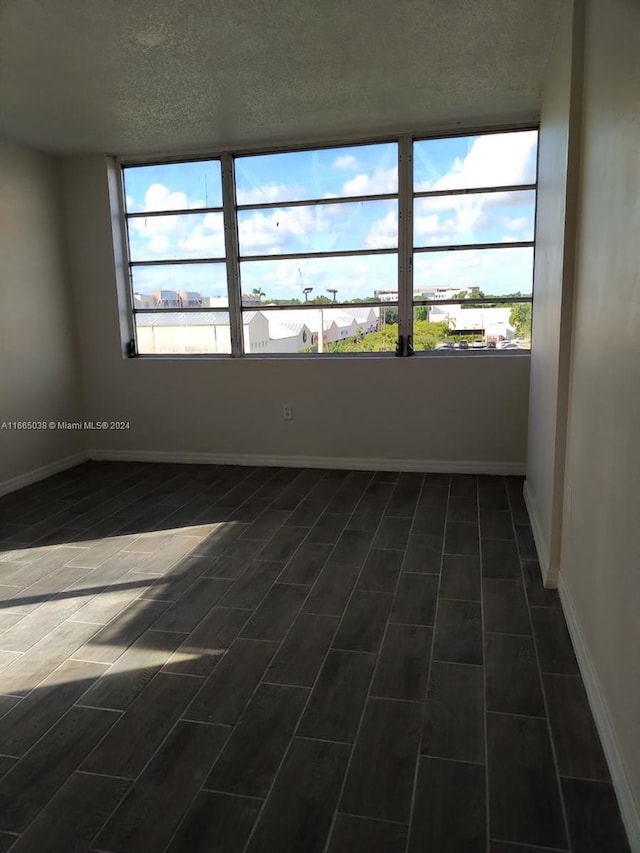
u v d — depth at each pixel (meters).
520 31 2.90
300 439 5.02
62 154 4.95
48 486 4.68
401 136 4.49
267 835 1.52
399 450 4.83
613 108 1.78
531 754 1.76
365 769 1.72
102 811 1.61
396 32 2.89
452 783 1.66
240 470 4.99
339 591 2.80
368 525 3.63
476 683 2.09
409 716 1.94
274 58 3.15
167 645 2.40
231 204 4.90
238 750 1.82
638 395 1.45
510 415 4.59
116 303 5.18
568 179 2.44
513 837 1.49
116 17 2.67
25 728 1.94
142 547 3.40
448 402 4.67
